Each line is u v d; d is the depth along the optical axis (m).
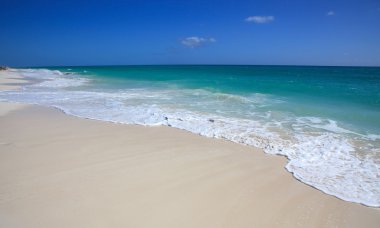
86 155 5.90
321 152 6.29
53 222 3.49
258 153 6.25
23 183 4.54
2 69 44.03
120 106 11.65
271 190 4.59
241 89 18.64
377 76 35.56
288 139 7.18
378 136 7.44
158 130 7.98
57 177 4.79
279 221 3.75
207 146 6.66
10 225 3.40
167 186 4.60
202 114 10.08
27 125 8.30
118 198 4.14
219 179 4.93
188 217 3.74
